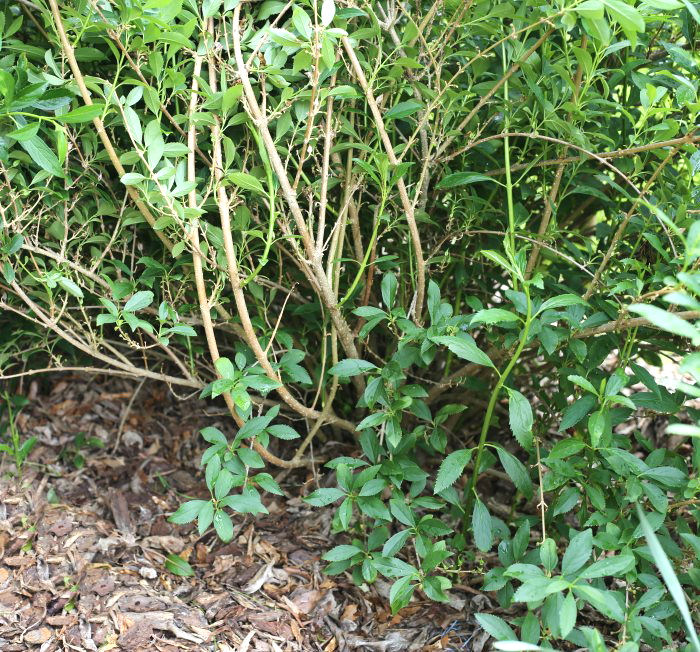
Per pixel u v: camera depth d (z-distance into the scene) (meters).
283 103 1.65
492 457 1.86
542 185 2.10
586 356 1.92
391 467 1.89
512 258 1.57
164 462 2.58
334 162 1.99
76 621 1.91
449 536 2.20
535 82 1.73
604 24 1.46
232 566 2.16
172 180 1.63
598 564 1.41
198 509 1.76
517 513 2.34
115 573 2.07
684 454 2.44
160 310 1.79
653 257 1.91
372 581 1.99
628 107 2.04
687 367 1.16
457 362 2.54
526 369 2.54
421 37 1.74
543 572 1.50
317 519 2.33
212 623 1.94
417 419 2.48
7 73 1.33
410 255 2.03
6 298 2.07
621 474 1.63
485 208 2.04
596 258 2.05
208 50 1.67
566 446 1.63
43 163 1.45
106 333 2.62
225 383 1.69
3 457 2.48
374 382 1.88
